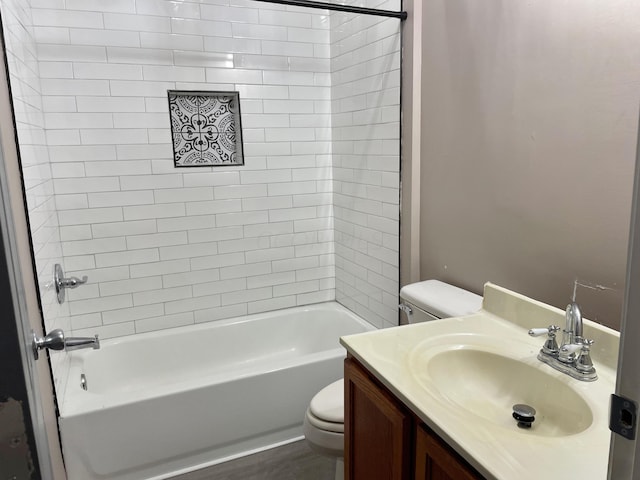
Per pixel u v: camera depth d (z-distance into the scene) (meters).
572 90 1.33
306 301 3.04
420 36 2.01
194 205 2.64
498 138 1.63
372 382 1.24
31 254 1.42
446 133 1.91
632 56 1.17
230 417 2.11
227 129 2.69
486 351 1.27
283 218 2.88
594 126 1.28
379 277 2.54
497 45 1.60
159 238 2.59
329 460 2.11
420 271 2.20
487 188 1.71
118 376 2.50
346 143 2.73
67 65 2.26
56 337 0.87
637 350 0.49
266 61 2.67
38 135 2.00
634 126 1.17
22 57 1.75
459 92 1.81
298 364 2.21
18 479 0.72
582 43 1.29
